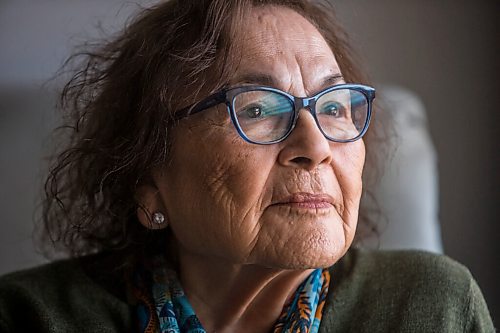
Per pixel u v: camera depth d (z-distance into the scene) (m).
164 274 1.01
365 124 0.92
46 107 1.63
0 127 1.63
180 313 0.97
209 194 0.87
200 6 0.92
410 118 1.61
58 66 1.78
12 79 1.75
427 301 0.98
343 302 0.99
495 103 1.99
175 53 0.92
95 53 1.12
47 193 1.12
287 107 0.85
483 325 0.99
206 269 0.96
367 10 1.92
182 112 0.88
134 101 0.97
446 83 1.98
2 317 1.04
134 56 0.98
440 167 2.02
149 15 1.03
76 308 1.01
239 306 0.96
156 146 0.91
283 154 0.84
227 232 0.86
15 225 1.58
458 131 2.00
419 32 1.95
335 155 0.87
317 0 1.07
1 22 1.77
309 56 0.88
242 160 0.84
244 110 0.85
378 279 1.03
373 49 1.94
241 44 0.87
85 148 1.05
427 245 1.45
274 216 0.84
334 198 0.86
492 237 2.04
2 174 1.60
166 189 0.94
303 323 0.93
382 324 0.96
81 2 1.79
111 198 1.02
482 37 1.97
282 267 0.85
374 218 1.45
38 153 1.60
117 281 1.07
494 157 2.01
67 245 1.13
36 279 1.08
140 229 1.06
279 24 0.90
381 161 1.44
